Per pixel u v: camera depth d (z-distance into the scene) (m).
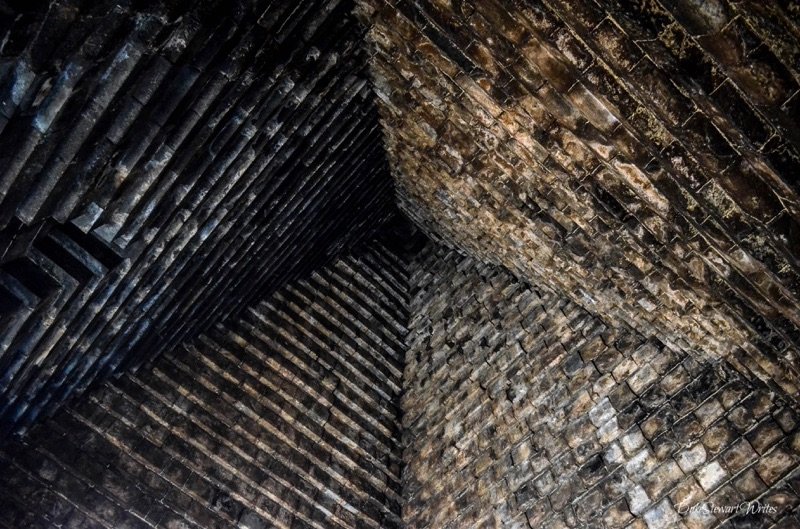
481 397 6.98
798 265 2.66
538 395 6.26
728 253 3.03
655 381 5.27
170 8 2.67
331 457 6.77
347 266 8.80
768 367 4.16
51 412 5.16
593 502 5.13
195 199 4.23
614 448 5.25
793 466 4.20
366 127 5.27
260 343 7.05
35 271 3.94
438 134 4.70
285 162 4.70
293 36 3.48
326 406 7.17
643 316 4.90
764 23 1.82
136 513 5.10
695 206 2.93
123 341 5.32
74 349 4.77
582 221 4.12
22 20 2.25
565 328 6.48
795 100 1.98
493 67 3.24
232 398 6.37
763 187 2.48
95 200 3.62
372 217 8.35
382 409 7.73
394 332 8.79
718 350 4.54
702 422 4.80
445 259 9.32
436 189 5.93
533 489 5.65
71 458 5.04
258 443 6.26
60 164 3.09
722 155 2.45
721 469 4.52
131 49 2.73
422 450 7.25
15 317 3.85
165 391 5.95
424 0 3.11
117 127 3.13
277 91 3.80
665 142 2.68
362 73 4.36
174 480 5.46
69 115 2.85
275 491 6.00
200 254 5.01
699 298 3.93
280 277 7.29
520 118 3.49
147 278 4.73
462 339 7.91
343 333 8.09
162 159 3.55
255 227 5.31
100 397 5.51
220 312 6.58
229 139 3.84
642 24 2.13
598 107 2.81
